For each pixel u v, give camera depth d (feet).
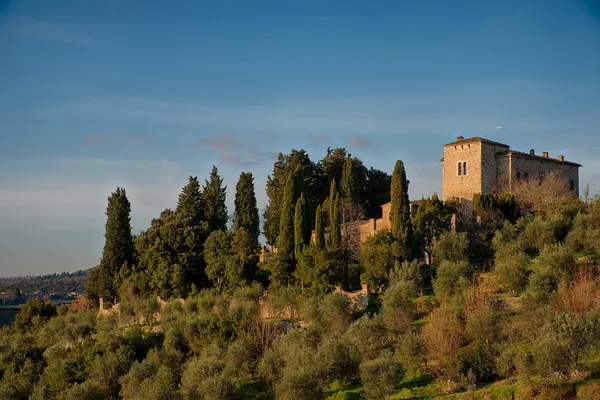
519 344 151.43
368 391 142.72
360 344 167.73
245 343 187.21
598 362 137.80
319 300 203.41
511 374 144.36
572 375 134.62
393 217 233.76
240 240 263.08
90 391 186.80
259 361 180.75
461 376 143.74
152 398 167.53
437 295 189.06
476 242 240.94
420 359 155.33
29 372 217.15
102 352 212.23
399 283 187.42
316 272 215.92
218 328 201.36
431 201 253.24
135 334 220.43
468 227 245.65
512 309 170.81
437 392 143.43
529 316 152.46
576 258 193.47
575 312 144.66
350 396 151.84
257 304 224.94
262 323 199.62
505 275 181.98
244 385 177.47
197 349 200.23
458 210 255.70
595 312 140.77
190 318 214.90
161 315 242.78
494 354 149.69
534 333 147.74
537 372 131.64
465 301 171.32
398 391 146.41
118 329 238.07
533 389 131.75
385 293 191.42
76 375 204.03
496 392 134.21
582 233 203.21
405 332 169.07
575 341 133.49
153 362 196.03
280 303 214.90
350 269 232.53
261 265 255.70
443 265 193.98
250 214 326.85
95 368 199.62
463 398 135.95
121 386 194.59
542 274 169.58
